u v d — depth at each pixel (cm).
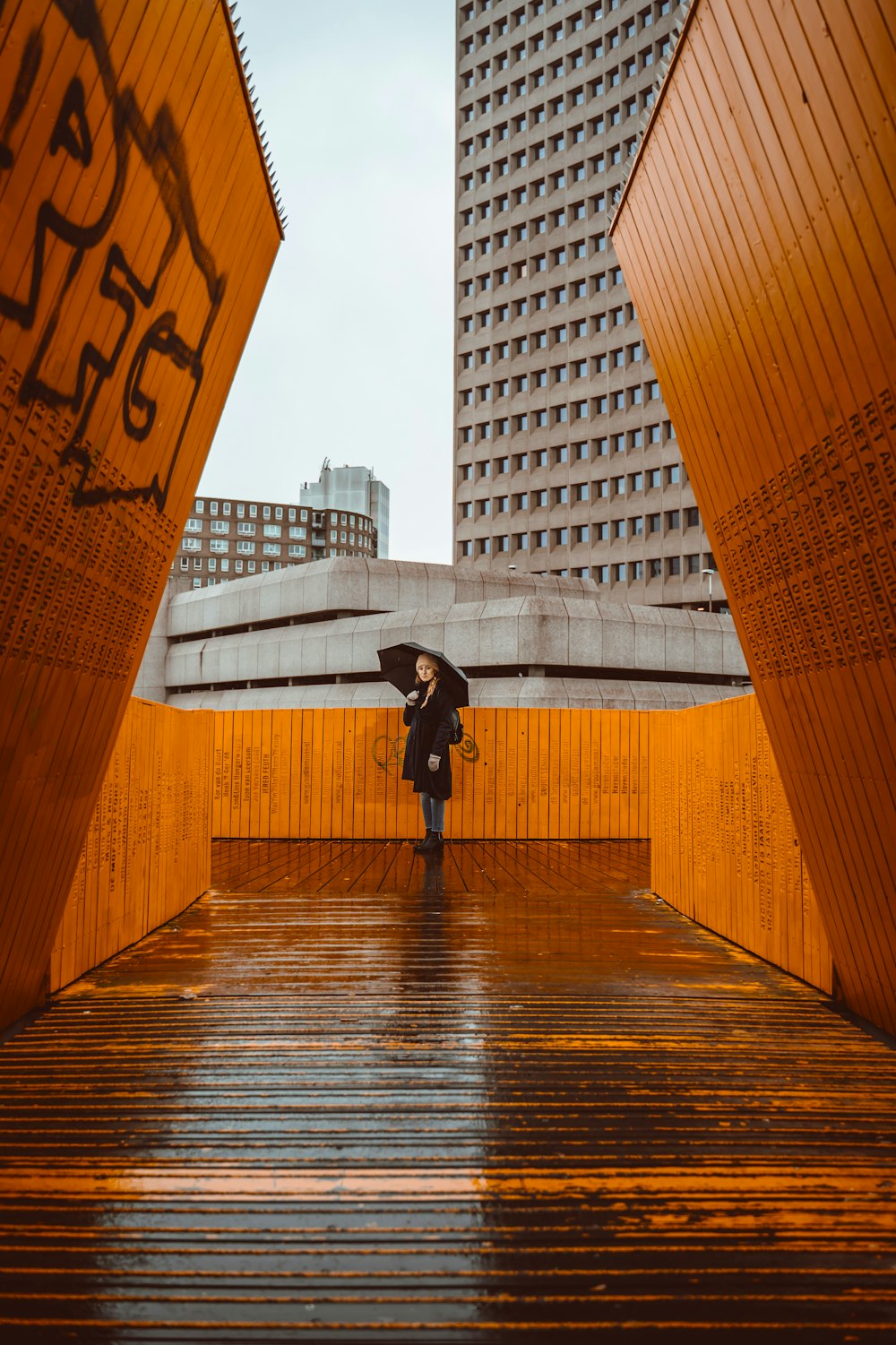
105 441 384
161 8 322
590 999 536
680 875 838
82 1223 277
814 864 530
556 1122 356
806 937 573
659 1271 252
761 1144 336
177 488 509
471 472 7400
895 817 409
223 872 1088
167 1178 307
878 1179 307
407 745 1277
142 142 343
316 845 1414
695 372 516
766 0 332
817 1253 261
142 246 370
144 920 708
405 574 2820
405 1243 266
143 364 404
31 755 407
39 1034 466
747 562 507
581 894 935
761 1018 501
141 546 469
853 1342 222
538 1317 231
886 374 322
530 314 7038
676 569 6212
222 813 1500
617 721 1542
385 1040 457
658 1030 478
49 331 312
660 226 505
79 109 292
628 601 6425
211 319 485
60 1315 231
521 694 2241
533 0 7075
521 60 7162
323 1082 398
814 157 335
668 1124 354
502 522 7169
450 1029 478
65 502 362
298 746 1495
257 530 18038
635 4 6425
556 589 3259
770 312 403
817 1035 471
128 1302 237
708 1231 273
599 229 6644
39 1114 363
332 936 711
